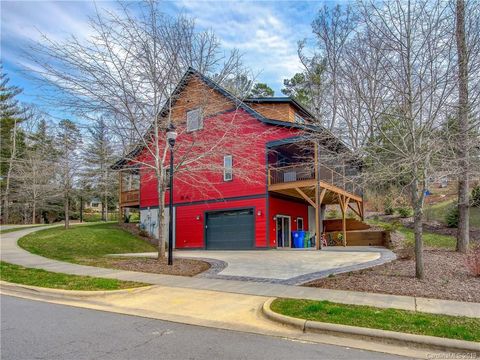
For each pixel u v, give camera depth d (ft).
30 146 111.04
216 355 14.37
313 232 73.31
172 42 39.42
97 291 25.81
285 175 63.52
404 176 28.02
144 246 63.82
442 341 15.31
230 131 48.37
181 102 44.52
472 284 26.04
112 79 37.96
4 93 126.21
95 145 43.27
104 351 14.74
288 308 20.40
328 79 38.40
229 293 25.46
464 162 26.45
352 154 29.71
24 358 13.93
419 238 28.07
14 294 26.89
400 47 26.43
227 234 63.62
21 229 81.87
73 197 89.15
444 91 25.09
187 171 44.21
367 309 19.93
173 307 22.24
